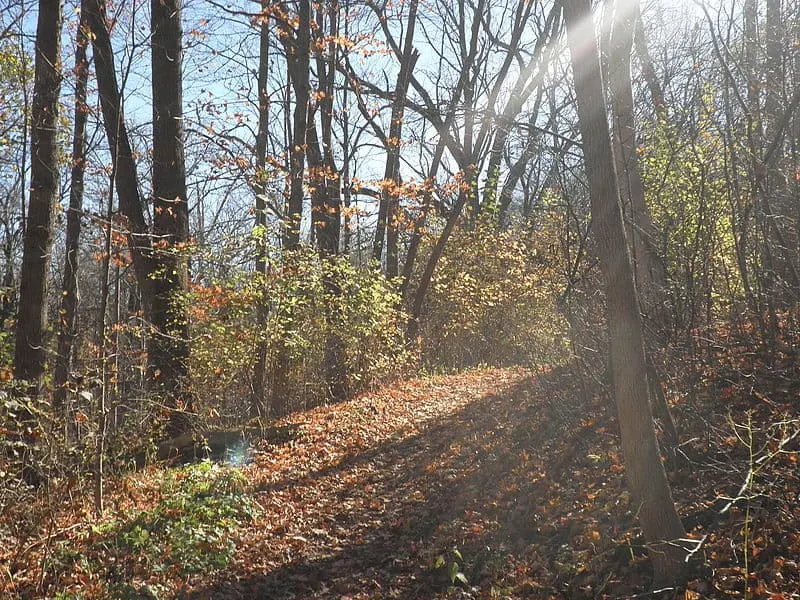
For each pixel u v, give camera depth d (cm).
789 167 962
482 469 946
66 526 849
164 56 1413
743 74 966
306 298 1584
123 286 1975
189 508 869
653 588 583
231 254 1438
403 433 1247
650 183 1134
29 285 1118
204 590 714
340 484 1022
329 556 790
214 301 1420
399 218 2164
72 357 1180
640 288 914
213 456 1221
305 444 1248
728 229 1056
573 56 600
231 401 1631
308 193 1848
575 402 995
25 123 1420
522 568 679
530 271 2223
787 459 655
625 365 592
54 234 1149
